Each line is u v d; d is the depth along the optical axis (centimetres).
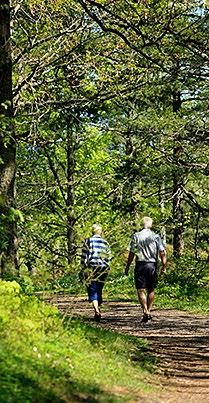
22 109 2080
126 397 737
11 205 1293
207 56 1611
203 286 2755
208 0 1598
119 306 2216
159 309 2181
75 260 1399
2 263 1240
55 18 2025
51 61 2020
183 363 1122
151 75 2075
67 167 3759
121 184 2841
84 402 673
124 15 1697
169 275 2808
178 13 1634
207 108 2575
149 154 2691
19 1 1925
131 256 1561
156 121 2464
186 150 2494
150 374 973
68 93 2112
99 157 4059
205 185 2822
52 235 3250
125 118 2538
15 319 839
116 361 954
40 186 3316
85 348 923
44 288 1100
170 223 3061
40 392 634
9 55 1299
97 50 2028
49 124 2409
